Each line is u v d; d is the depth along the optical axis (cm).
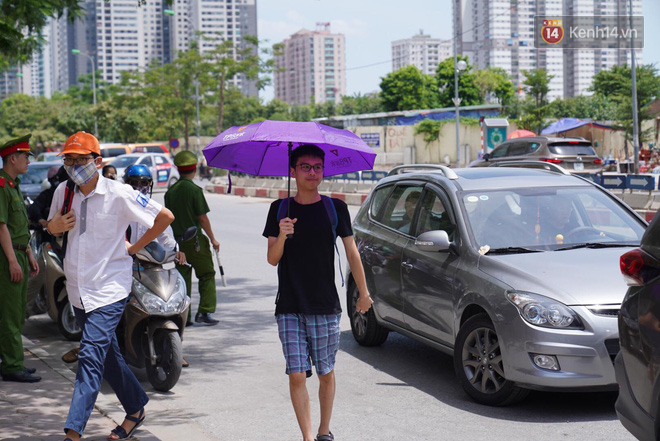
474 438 534
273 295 1120
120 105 7706
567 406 602
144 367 716
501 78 8412
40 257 883
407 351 797
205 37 6762
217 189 3688
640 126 4697
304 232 484
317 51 18162
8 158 656
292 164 488
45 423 555
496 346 596
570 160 2603
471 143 5322
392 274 750
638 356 377
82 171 485
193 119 7406
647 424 372
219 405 625
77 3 1019
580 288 572
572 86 15262
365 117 5903
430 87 8719
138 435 534
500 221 676
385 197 818
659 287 367
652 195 1859
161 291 669
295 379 482
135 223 686
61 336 898
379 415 591
